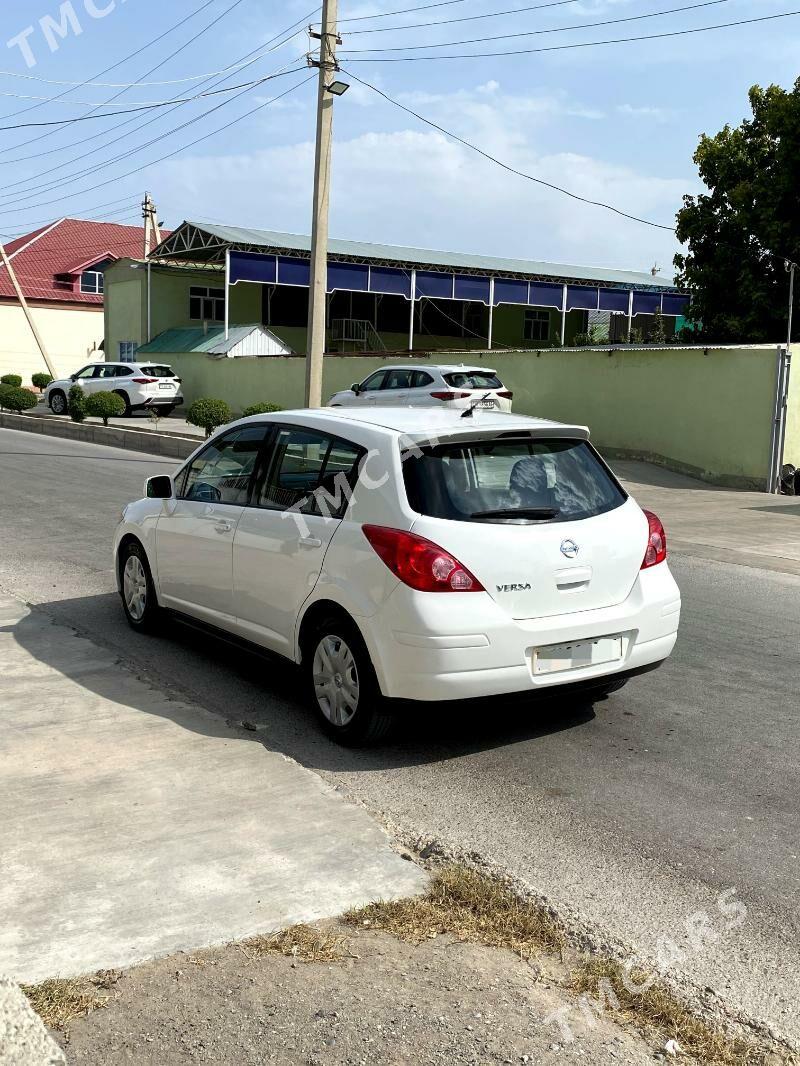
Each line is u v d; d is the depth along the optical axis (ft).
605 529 16.05
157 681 18.88
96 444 76.38
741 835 13.23
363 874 11.67
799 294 84.02
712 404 60.49
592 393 68.08
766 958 10.37
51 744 15.53
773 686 19.92
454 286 111.14
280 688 19.03
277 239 105.09
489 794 14.40
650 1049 8.80
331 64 57.67
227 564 18.48
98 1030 8.73
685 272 91.40
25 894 11.01
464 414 17.15
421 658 14.47
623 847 12.80
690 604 27.71
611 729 17.22
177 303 117.39
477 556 14.74
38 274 162.81
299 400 89.86
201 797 13.67
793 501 53.52
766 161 86.02
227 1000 9.20
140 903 10.86
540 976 9.86
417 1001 9.29
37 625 22.95
